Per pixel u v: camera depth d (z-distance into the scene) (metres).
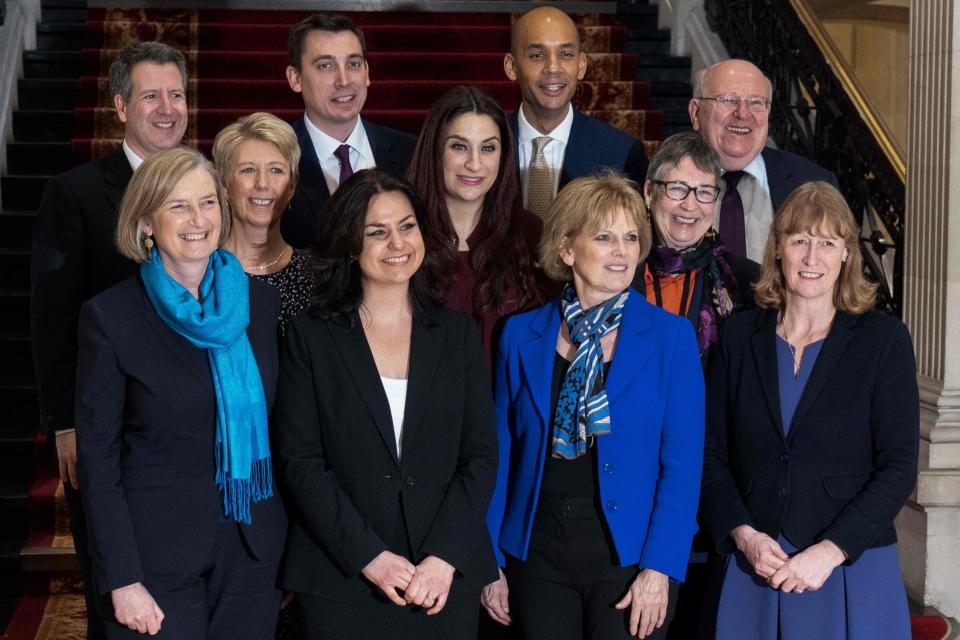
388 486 2.78
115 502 2.61
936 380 4.21
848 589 2.84
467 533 2.75
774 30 5.87
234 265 2.78
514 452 3.01
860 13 7.79
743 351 2.99
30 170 6.08
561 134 4.12
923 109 4.25
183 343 2.70
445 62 6.90
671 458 2.88
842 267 2.93
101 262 3.35
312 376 2.81
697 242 3.21
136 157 3.48
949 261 4.12
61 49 6.96
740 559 2.92
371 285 2.87
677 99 6.82
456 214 3.26
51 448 3.48
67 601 4.27
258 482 2.74
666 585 2.81
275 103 6.61
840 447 2.87
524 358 2.96
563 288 3.07
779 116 5.82
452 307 3.20
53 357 3.34
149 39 6.92
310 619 2.77
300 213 3.85
